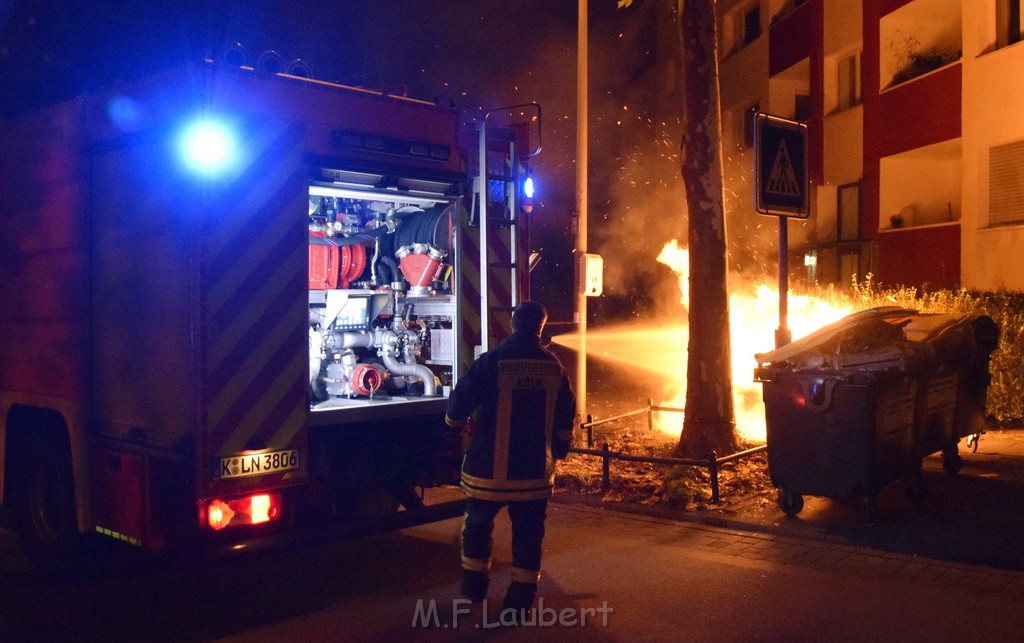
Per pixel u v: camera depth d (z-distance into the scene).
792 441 6.85
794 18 21.28
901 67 18.06
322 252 6.12
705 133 8.84
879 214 18.34
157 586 5.76
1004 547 6.01
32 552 6.36
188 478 4.91
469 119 6.30
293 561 6.29
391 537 6.95
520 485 4.86
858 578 5.62
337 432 5.79
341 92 5.52
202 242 4.80
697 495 7.52
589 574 5.80
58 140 5.89
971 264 15.86
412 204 6.55
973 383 8.31
